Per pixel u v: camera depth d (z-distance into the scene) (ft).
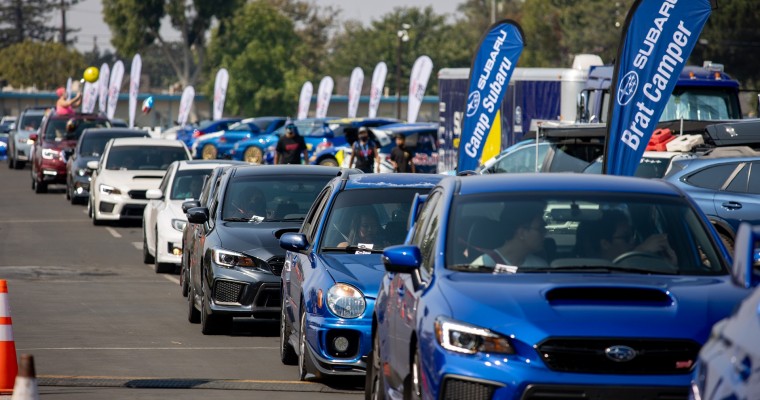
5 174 352.90
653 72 101.60
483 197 53.83
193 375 76.84
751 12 468.34
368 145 210.38
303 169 106.93
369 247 77.41
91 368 79.15
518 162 161.58
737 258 34.47
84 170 240.94
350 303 70.85
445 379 45.83
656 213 52.85
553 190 54.08
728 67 483.51
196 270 101.71
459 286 48.06
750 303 31.65
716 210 105.09
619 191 54.08
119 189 201.87
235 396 69.31
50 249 171.94
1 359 65.51
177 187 148.46
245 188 103.86
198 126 411.54
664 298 46.75
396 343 53.93
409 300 51.88
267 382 74.38
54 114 286.46
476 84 135.54
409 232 60.95
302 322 74.23
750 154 106.22
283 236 77.51
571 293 46.70
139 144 211.00
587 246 51.24
